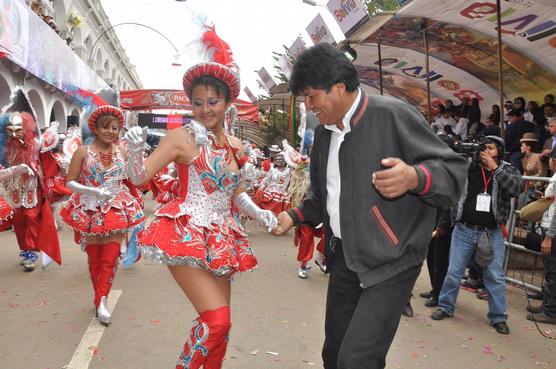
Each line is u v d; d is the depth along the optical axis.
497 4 6.59
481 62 10.11
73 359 3.21
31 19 11.50
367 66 11.68
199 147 2.32
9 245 7.17
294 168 7.28
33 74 11.90
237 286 5.23
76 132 5.54
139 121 15.47
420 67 11.39
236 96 2.48
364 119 2.03
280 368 3.22
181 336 3.68
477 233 4.34
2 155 5.29
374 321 1.95
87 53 28.44
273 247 7.65
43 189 5.39
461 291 5.59
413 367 3.37
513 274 6.02
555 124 6.80
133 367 3.13
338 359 1.95
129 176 2.14
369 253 2.00
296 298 4.88
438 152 1.89
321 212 2.44
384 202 2.01
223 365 3.22
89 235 4.05
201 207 2.34
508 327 4.30
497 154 4.25
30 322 3.92
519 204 6.16
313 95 2.01
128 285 5.10
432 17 8.18
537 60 9.08
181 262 2.20
